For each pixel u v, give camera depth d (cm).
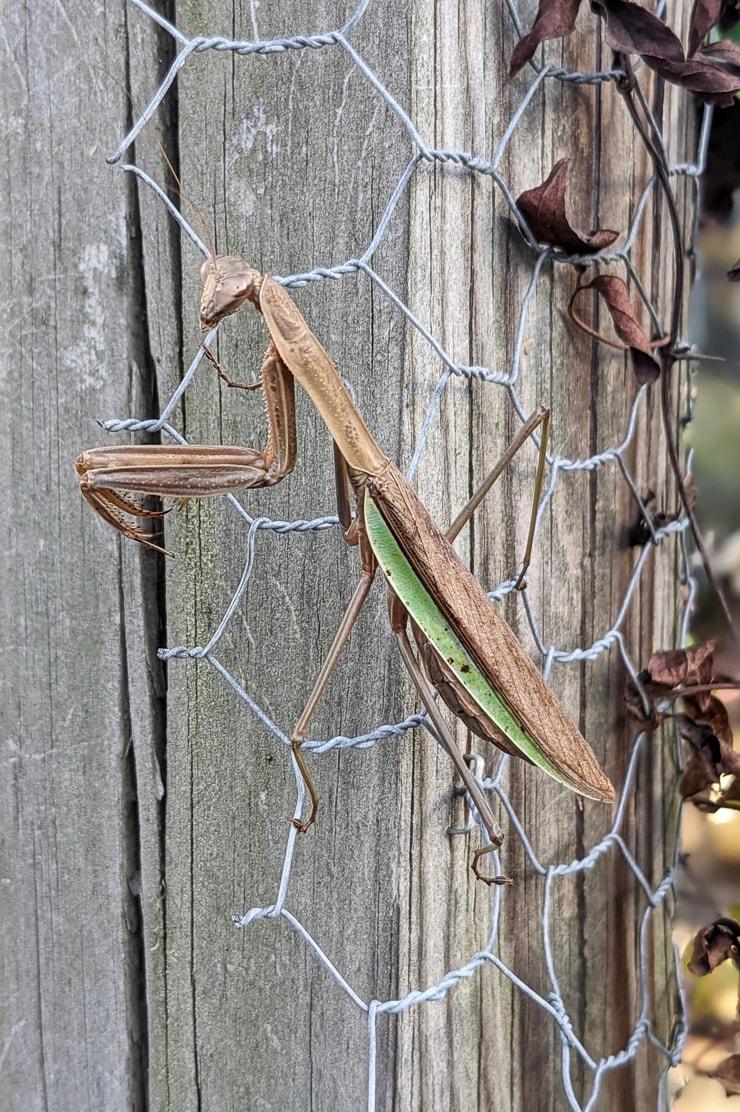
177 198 47
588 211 49
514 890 50
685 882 60
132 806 49
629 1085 52
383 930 48
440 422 47
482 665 46
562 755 47
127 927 49
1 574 49
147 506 48
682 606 53
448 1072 49
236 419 48
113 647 48
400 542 46
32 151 48
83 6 47
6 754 49
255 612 48
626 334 49
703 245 60
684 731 52
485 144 47
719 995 58
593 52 49
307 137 47
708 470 75
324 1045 48
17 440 48
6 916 49
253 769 48
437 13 47
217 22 47
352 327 47
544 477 49
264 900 48
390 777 47
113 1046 49
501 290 48
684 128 52
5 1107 50
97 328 48
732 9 51
